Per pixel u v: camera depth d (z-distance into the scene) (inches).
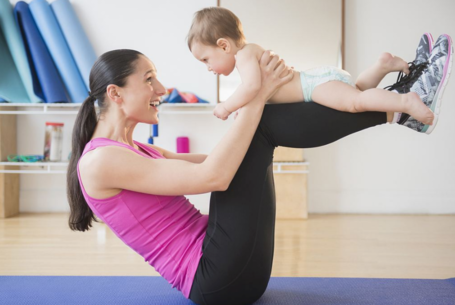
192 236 59.6
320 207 166.2
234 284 57.5
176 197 61.2
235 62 64.7
